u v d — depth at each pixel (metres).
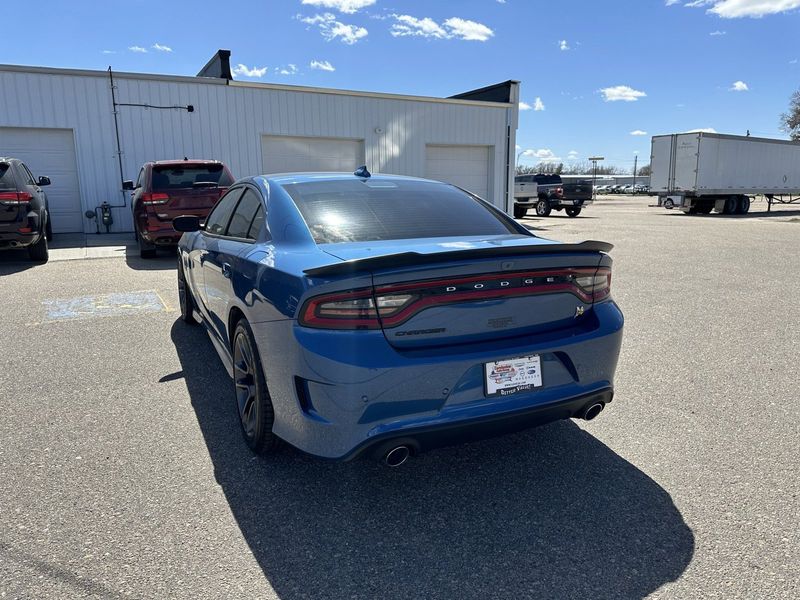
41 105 13.74
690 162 27.14
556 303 2.78
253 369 3.06
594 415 3.00
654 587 2.17
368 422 2.44
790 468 3.03
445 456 3.23
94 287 7.67
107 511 2.65
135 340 5.33
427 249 2.71
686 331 5.71
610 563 2.31
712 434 3.44
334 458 2.51
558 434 3.47
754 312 6.53
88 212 14.15
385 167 18.20
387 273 2.41
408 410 2.47
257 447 3.13
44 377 4.39
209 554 2.36
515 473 3.04
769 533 2.48
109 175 14.59
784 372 4.52
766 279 8.69
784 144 30.84
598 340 2.83
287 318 2.57
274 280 2.74
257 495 2.81
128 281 8.09
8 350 5.03
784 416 3.69
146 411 3.79
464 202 3.70
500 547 2.43
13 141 13.72
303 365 2.50
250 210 3.69
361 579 2.23
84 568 2.26
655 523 2.57
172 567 2.28
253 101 16.03
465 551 2.40
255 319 2.89
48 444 3.31
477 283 2.56
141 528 2.53
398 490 2.88
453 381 2.51
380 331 2.43
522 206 28.27
